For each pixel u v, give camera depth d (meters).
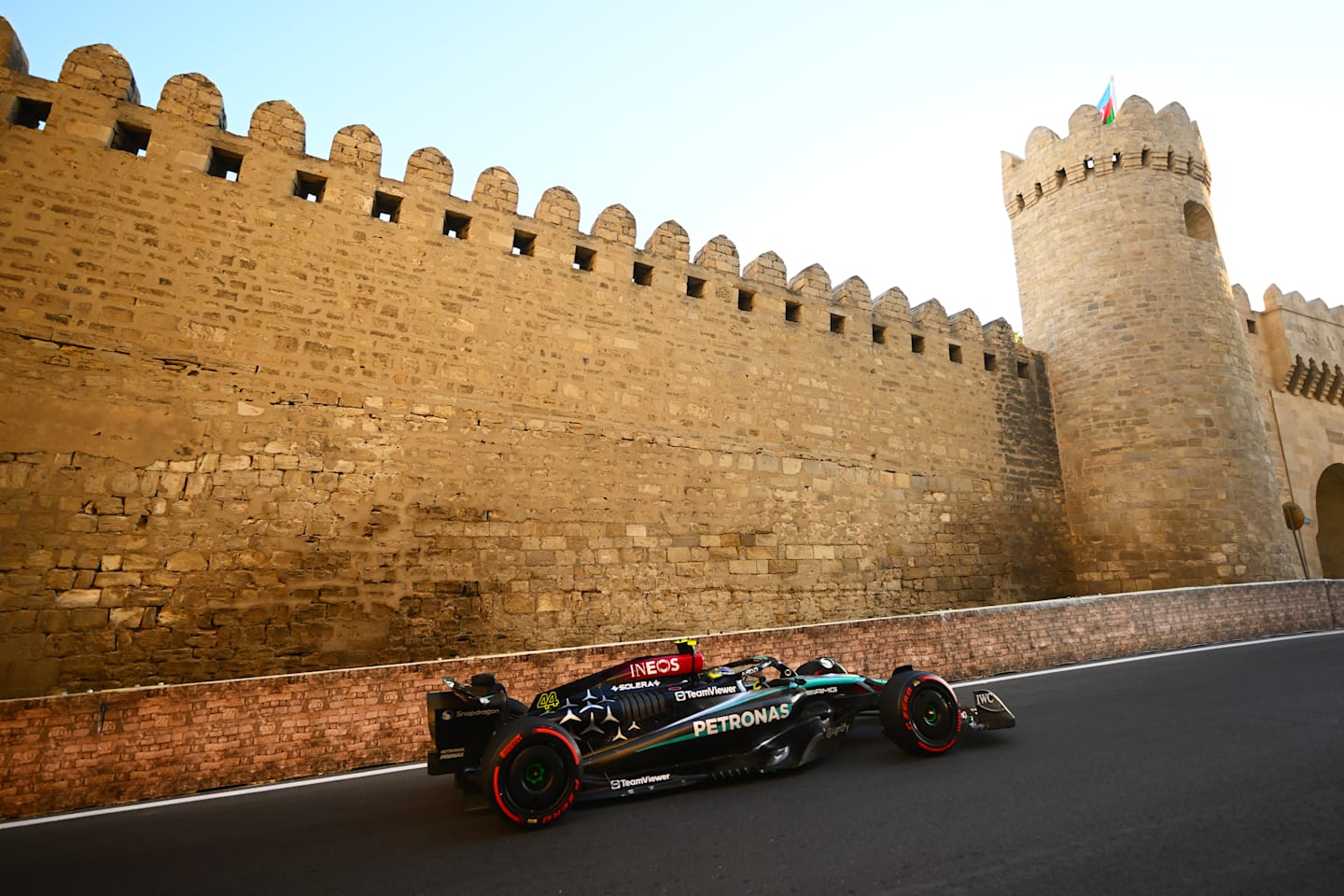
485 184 13.05
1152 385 17.47
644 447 13.11
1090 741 5.77
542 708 5.64
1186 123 19.48
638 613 12.20
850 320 16.64
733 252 15.47
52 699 5.77
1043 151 20.47
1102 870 3.38
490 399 11.92
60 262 9.54
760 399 14.74
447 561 10.88
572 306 13.16
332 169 11.73
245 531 9.74
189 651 9.09
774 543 14.01
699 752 5.32
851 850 3.79
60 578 8.67
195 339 10.09
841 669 6.72
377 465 10.79
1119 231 18.56
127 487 9.26
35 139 9.79
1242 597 12.63
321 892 3.65
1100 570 17.62
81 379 9.31
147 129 10.57
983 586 16.61
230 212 10.77
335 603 10.02
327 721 6.54
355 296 11.32
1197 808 4.13
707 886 3.46
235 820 5.00
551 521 11.86
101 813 5.35
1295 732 5.73
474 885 3.65
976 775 5.03
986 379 18.41
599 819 4.64
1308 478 22.06
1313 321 24.30
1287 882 3.16
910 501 16.12
